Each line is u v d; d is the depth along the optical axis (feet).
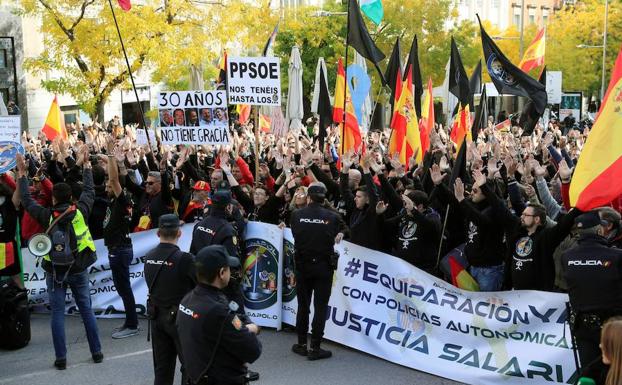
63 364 25.88
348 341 27.94
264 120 71.97
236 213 29.58
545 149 41.50
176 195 34.65
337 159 47.06
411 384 24.16
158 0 76.23
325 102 50.39
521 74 41.83
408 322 26.22
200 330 15.92
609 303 19.24
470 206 25.94
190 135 35.60
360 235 28.58
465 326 24.70
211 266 16.22
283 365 26.11
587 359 19.48
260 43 85.30
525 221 23.54
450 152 44.98
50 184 33.50
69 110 114.32
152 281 20.81
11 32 102.78
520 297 23.56
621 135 22.48
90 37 71.15
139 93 125.80
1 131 31.37
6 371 25.79
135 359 26.91
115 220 29.12
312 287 26.91
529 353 23.25
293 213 26.99
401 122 41.91
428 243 27.81
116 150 32.42
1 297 27.66
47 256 25.54
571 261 19.95
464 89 47.11
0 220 30.37
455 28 148.25
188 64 79.66
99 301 33.12
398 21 126.11
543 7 237.45
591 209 22.13
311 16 114.73
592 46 160.35
